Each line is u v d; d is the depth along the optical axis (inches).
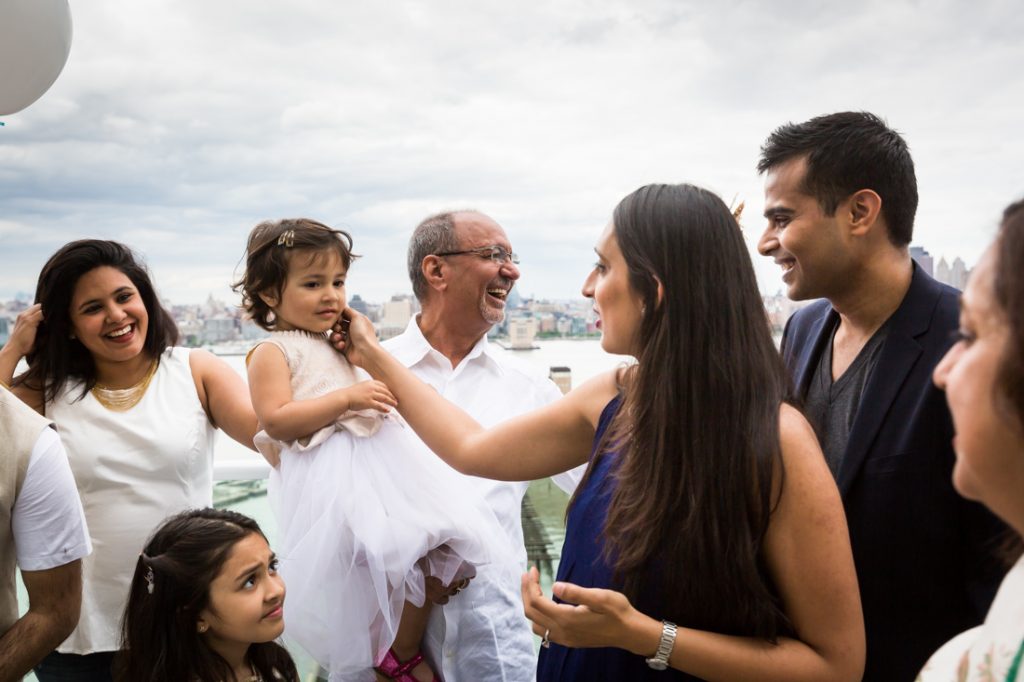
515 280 91.1
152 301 83.7
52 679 79.5
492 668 83.7
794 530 46.7
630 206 51.9
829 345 67.8
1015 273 23.4
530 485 95.0
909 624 57.9
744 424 47.3
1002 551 29.5
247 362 80.0
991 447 24.7
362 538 74.1
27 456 62.9
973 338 26.3
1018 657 25.5
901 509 57.2
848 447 59.6
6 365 78.9
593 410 58.6
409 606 81.0
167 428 81.3
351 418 79.2
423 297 92.6
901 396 58.3
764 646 47.3
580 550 53.9
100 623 78.2
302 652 87.0
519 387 94.3
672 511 48.1
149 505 79.8
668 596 48.8
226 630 66.9
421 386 74.0
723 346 48.4
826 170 60.2
